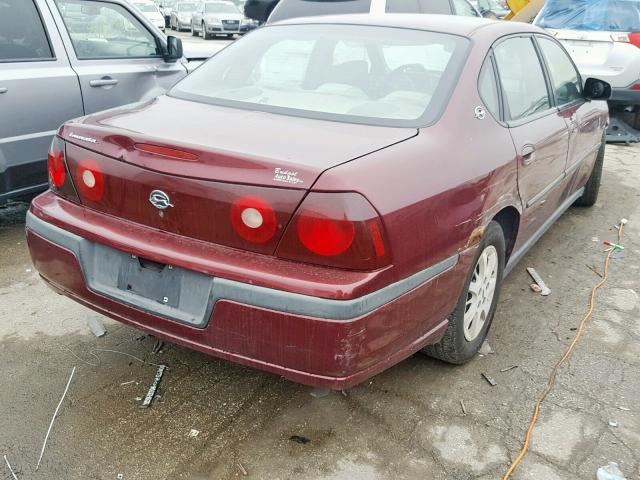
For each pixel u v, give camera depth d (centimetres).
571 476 248
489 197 282
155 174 236
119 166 246
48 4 477
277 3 882
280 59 325
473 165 270
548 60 409
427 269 244
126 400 282
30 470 240
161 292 243
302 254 217
